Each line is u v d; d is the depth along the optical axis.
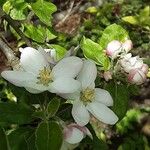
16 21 0.15
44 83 0.11
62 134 0.10
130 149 0.32
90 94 0.11
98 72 0.13
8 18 0.14
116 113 0.12
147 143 0.32
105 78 0.12
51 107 0.11
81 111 0.11
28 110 0.11
